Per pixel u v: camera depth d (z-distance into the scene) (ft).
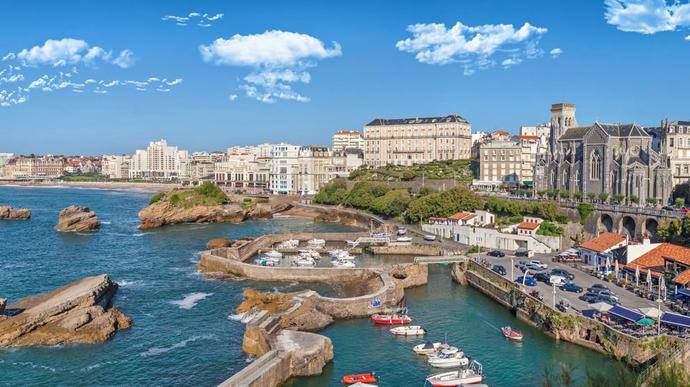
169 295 465.06
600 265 487.20
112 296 457.68
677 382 197.88
